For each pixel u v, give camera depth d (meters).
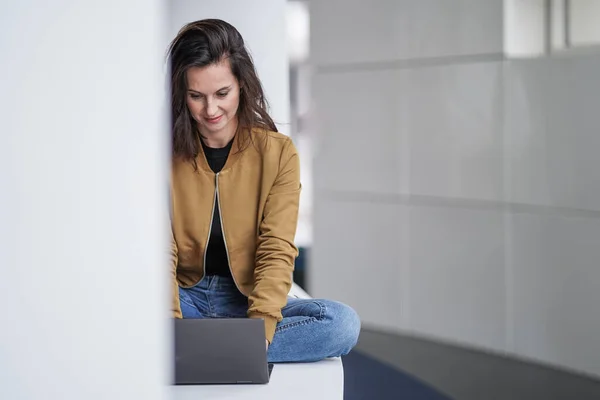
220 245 2.48
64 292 1.14
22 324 1.13
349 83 5.17
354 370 4.12
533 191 4.20
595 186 3.87
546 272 4.15
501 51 4.32
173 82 2.32
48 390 1.14
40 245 1.13
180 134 2.39
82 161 1.13
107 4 1.12
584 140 3.91
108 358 1.15
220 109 2.33
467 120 4.53
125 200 1.14
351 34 5.13
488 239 4.46
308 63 5.44
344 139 5.22
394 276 5.01
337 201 5.30
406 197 4.90
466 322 4.63
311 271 5.50
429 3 4.68
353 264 5.23
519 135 4.25
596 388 3.74
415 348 4.60
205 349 2.29
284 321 2.45
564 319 4.06
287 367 2.45
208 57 2.27
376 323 5.14
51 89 1.11
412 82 4.81
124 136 1.13
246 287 2.50
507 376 3.97
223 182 2.45
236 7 3.42
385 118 4.97
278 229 2.41
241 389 2.25
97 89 1.12
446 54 4.61
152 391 1.16
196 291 2.55
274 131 2.51
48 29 1.11
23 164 1.12
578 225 3.96
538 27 4.18
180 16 3.41
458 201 4.61
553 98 4.06
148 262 1.15
